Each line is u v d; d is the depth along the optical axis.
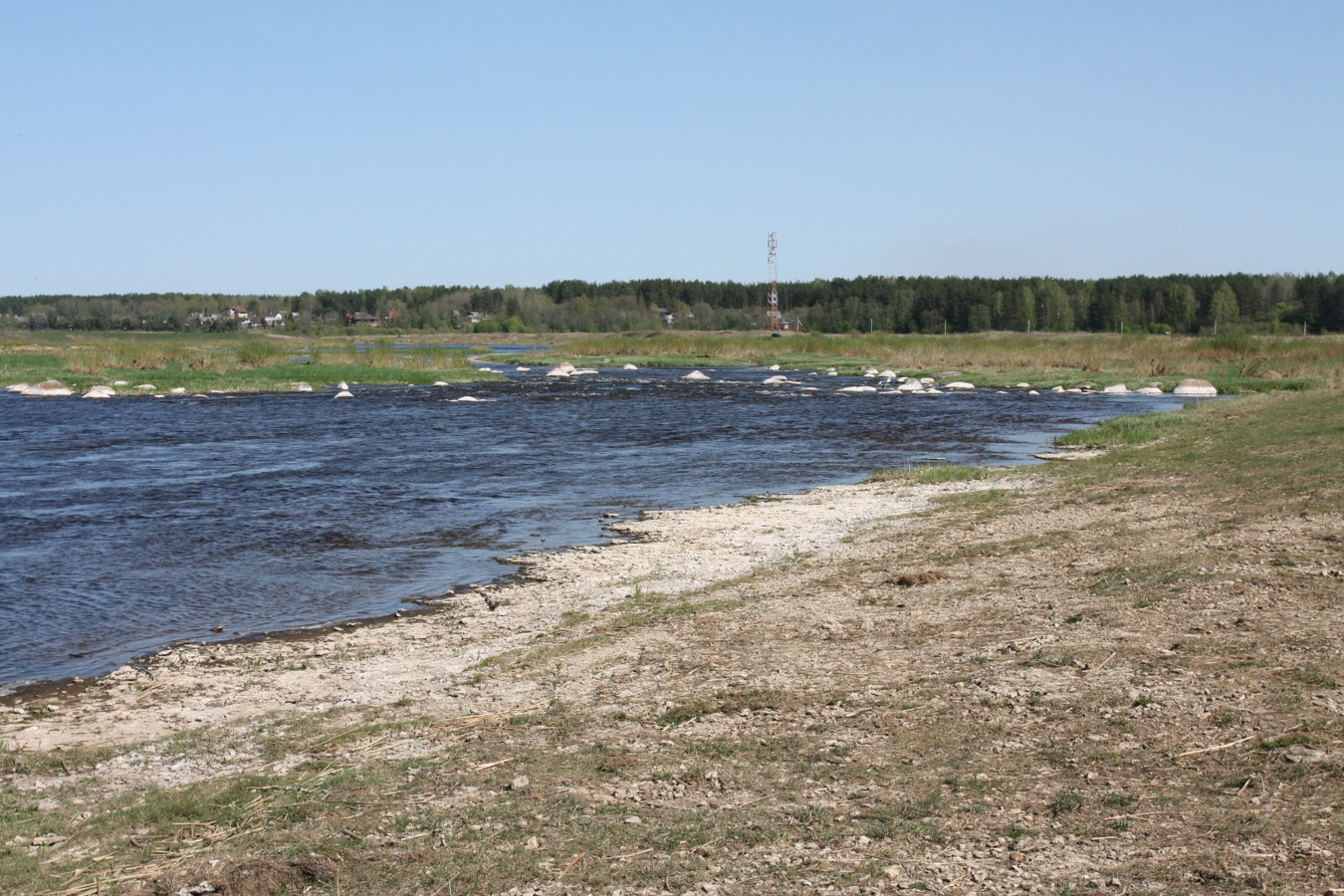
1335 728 6.85
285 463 26.75
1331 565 11.09
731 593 12.99
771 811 6.38
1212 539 13.17
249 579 14.95
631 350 96.94
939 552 14.62
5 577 15.05
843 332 172.38
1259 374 53.84
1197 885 5.10
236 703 9.88
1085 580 11.84
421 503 21.03
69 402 45.62
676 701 8.80
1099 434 29.92
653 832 6.17
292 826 6.60
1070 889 5.17
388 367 65.94
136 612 13.35
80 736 9.12
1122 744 7.02
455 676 10.26
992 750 7.14
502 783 7.15
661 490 22.55
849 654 9.84
